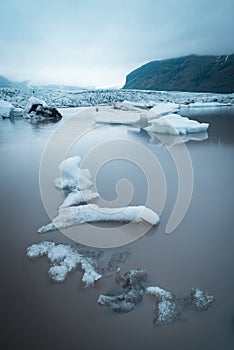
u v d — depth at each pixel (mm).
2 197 5773
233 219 4777
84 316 2785
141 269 3467
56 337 2576
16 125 18844
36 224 4605
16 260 3660
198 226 4551
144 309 2855
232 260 3656
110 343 2516
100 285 3184
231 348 2461
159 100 42125
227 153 10117
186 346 2479
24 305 2928
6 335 2600
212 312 2812
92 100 37812
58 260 3641
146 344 2502
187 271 3441
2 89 36125
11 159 9180
